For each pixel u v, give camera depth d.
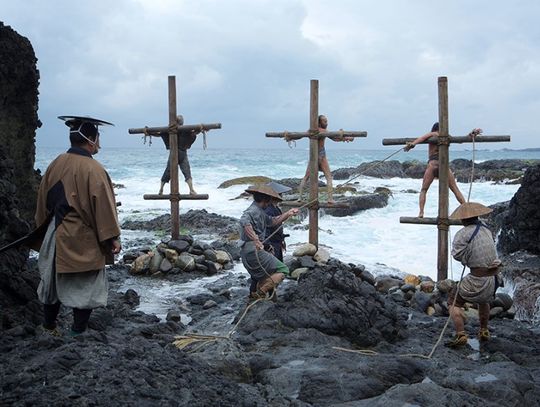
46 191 4.97
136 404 3.86
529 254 12.00
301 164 56.47
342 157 82.12
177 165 11.25
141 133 11.33
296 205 10.80
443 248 9.46
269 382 5.39
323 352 6.07
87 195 4.85
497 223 14.22
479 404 4.91
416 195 25.67
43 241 5.04
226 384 4.73
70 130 5.04
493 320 8.53
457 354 6.75
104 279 5.07
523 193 12.22
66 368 4.14
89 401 3.75
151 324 7.60
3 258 6.40
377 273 11.09
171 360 4.71
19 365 4.22
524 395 5.36
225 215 19.42
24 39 11.83
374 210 21.59
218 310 8.61
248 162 59.50
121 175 39.91
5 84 11.35
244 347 6.50
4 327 5.66
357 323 6.78
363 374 5.48
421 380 5.67
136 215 19.36
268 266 7.84
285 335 6.59
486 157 129.38
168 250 10.89
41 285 5.01
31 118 12.05
